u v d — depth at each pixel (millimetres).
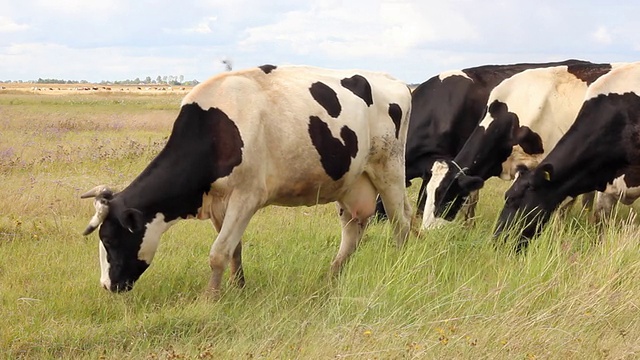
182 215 6781
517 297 6184
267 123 6793
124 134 20859
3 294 6480
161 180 6594
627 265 6668
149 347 5438
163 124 25203
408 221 8352
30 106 39969
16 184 11109
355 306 6152
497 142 10211
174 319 5898
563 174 8469
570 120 9938
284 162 6918
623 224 8086
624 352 5148
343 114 7309
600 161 8508
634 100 8453
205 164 6621
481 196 12094
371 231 9398
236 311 6262
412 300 6168
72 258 7637
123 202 6527
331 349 5066
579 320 5680
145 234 6586
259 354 5078
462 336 5262
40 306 6215
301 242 8320
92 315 6270
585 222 9898
